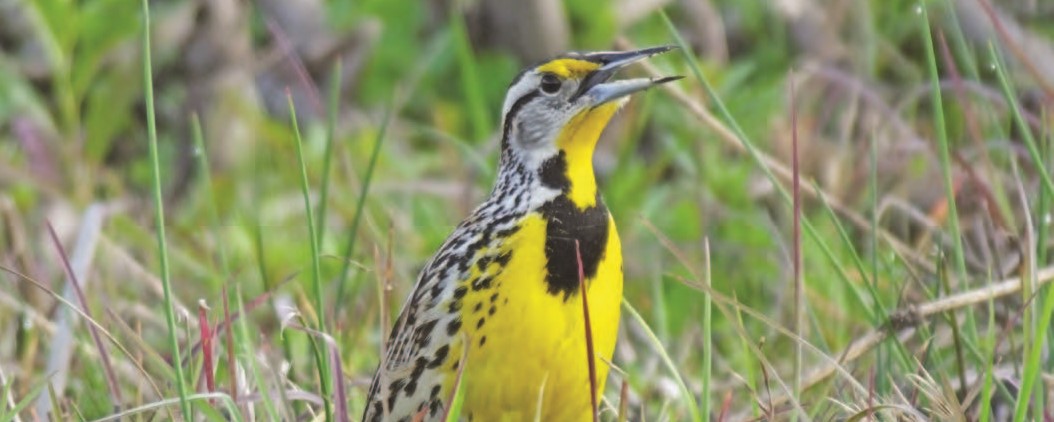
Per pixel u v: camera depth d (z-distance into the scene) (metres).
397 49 14.84
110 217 11.58
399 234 11.66
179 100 14.22
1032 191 10.55
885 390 8.41
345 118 14.34
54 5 13.43
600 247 7.94
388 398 8.04
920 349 8.60
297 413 8.77
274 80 14.75
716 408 9.48
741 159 12.66
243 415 8.00
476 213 8.19
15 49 14.50
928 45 8.59
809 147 12.59
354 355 9.65
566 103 8.21
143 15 7.52
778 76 14.00
